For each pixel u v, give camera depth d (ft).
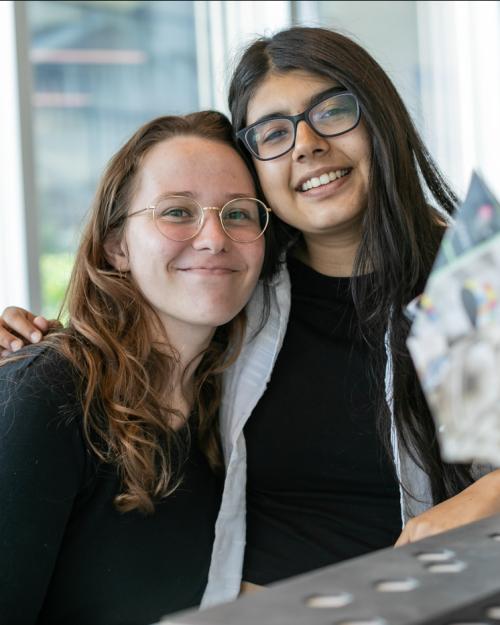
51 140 9.82
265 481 5.01
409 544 2.21
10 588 3.81
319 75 4.83
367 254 4.94
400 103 4.98
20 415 3.91
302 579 1.97
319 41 4.83
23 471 3.84
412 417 4.69
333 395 4.97
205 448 4.83
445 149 13.88
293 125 4.84
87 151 10.11
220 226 4.36
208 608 1.84
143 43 10.62
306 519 4.86
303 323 5.16
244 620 1.75
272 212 5.10
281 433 4.97
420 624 1.72
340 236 5.12
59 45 9.89
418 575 1.97
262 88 4.94
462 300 2.12
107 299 4.50
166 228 4.32
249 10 11.51
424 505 4.74
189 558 4.49
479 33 13.85
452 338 2.13
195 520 4.55
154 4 10.71
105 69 10.28
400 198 4.87
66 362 4.17
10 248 9.39
